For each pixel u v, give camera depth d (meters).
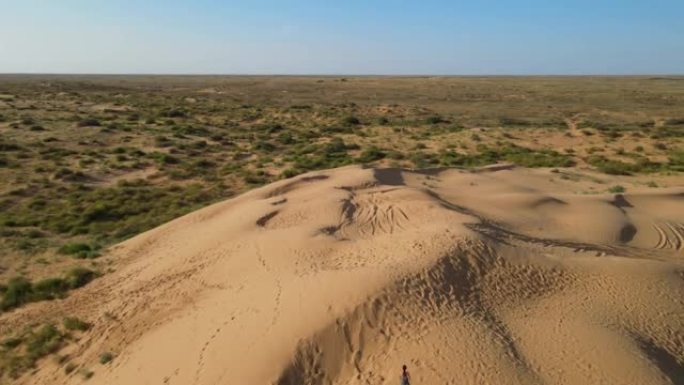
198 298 14.59
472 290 12.35
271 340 10.84
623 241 19.62
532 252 14.51
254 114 73.44
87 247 20.58
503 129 53.66
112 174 34.56
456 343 10.37
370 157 39.72
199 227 21.41
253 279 14.48
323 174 26.53
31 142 42.50
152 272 17.31
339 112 76.44
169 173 34.88
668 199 25.23
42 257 19.67
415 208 19.55
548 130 52.00
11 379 12.31
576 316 11.70
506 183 27.62
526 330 11.09
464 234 14.41
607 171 33.84
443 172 28.95
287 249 15.84
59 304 15.81
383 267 12.73
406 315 11.14
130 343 13.21
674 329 11.73
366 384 9.84
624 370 9.89
